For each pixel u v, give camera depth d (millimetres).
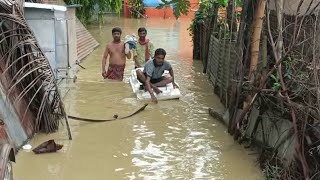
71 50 10094
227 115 7238
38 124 6496
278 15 5707
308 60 5254
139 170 5574
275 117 5691
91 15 20641
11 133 5680
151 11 27359
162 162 5820
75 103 8281
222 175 5488
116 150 6141
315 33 4828
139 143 6438
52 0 10062
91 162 5758
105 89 9336
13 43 6199
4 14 5945
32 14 7992
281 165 5320
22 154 5824
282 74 5711
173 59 13305
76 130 6832
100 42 16406
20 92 6340
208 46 11102
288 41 5918
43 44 8141
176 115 7746
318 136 4891
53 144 5969
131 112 7836
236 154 6102
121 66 10078
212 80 10047
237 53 6691
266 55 6320
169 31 20312
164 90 8734
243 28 6582
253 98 5949
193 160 5902
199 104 8445
